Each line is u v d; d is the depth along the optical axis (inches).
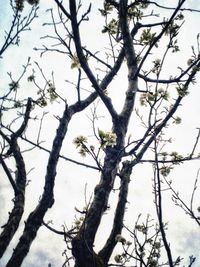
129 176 158.1
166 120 147.0
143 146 160.2
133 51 191.3
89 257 122.7
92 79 154.6
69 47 153.9
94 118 136.8
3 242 118.0
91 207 138.6
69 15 135.0
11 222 124.0
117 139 159.0
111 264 134.3
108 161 150.7
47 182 134.8
